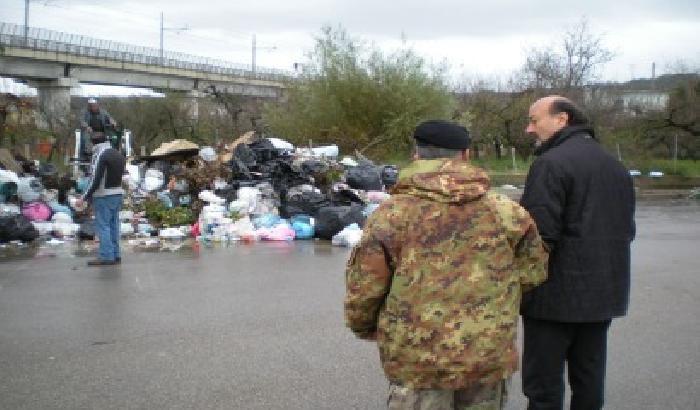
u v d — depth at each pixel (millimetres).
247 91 58656
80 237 11984
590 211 3670
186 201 13547
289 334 6328
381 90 29594
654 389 5098
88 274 8953
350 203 13242
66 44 55281
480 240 3043
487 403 3109
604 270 3701
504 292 3078
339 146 29266
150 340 6094
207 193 13094
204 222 12461
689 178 34031
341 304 7461
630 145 38500
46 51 53000
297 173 14289
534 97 39312
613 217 3746
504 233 3082
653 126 39438
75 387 4973
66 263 9742
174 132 37281
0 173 12641
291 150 16359
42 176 13789
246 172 14164
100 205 9523
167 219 12961
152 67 62719
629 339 6355
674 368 5562
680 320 7035
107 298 7605
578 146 3771
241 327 6535
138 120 37656
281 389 4992
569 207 3678
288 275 9031
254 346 5961
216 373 5293
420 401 3049
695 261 10727
